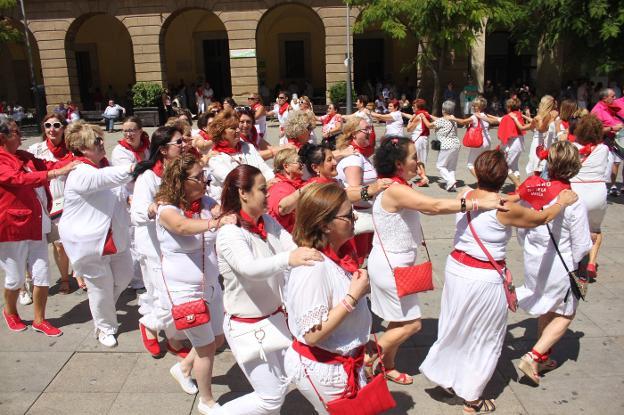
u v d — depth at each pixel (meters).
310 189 2.91
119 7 25.55
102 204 4.96
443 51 21.48
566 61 22.47
